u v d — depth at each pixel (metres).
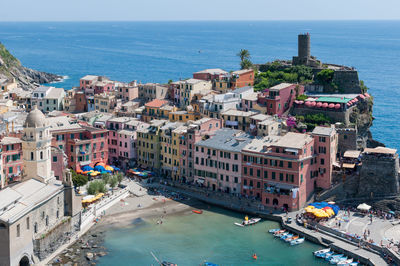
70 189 157.12
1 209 129.88
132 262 142.75
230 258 145.38
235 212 177.62
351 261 142.00
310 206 167.50
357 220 165.62
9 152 176.50
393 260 139.12
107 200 179.88
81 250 149.62
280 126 197.62
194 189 193.00
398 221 164.62
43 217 145.38
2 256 128.62
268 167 175.88
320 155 180.75
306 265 141.50
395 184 173.12
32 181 152.38
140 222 168.75
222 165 187.62
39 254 141.50
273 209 174.12
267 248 151.25
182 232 161.62
